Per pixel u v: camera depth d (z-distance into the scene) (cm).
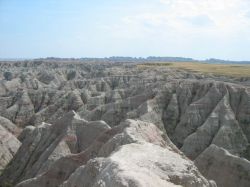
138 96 8700
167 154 3134
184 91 8512
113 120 8312
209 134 7069
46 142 6412
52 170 4581
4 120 9356
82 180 3122
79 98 10531
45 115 10462
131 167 2545
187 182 2683
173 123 7975
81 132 5966
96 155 4459
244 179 4631
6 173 6538
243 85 8988
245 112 7500
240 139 6975
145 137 4262
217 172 4875
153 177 2442
